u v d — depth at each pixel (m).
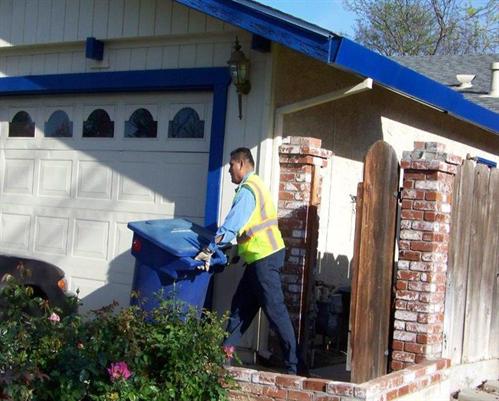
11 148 10.93
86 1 10.21
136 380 6.80
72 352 6.71
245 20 8.50
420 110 11.99
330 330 9.41
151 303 8.18
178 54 9.70
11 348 6.57
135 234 8.34
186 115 9.73
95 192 10.23
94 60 10.21
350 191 10.68
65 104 10.58
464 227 8.51
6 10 10.78
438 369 7.93
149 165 9.89
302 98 9.40
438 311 8.05
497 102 15.07
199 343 7.08
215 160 9.30
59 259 10.38
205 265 8.02
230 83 9.29
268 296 8.07
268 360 8.79
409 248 7.92
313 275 8.91
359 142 10.75
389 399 7.30
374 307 7.93
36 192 10.67
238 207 7.96
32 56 10.72
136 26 9.86
